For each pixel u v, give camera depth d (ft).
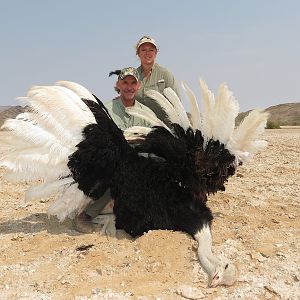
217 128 10.78
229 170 11.26
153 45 13.55
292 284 8.60
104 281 8.79
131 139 11.19
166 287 8.57
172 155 10.62
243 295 8.29
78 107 10.76
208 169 10.76
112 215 11.30
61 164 10.61
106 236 10.80
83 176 10.57
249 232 10.79
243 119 10.82
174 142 10.71
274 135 41.22
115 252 9.80
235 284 8.61
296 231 10.91
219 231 10.84
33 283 8.84
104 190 10.77
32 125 10.58
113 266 9.32
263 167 19.27
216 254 9.65
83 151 10.46
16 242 10.69
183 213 10.32
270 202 13.42
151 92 11.56
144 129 11.12
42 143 10.52
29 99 10.69
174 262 9.32
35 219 12.27
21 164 10.58
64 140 10.54
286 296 8.24
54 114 10.61
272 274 8.93
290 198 13.88
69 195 10.69
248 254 9.65
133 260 9.46
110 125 10.78
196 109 11.03
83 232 11.23
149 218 10.43
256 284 8.59
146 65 13.64
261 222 11.51
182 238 9.98
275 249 9.86
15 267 9.46
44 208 13.29
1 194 14.99
